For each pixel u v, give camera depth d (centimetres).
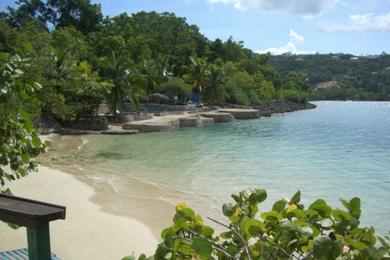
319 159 2480
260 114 6581
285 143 3234
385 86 17212
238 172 2008
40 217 226
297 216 222
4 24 3747
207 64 6775
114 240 1012
